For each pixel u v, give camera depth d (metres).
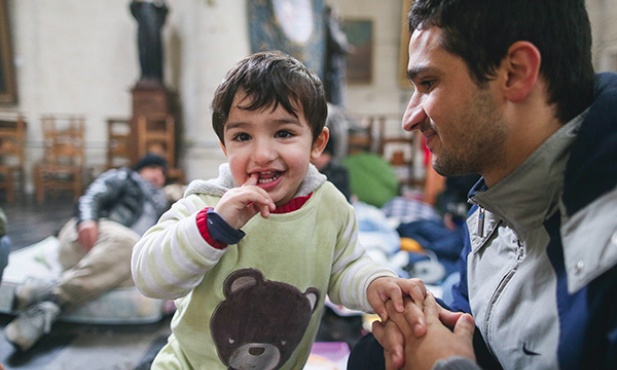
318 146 0.81
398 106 6.66
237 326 0.75
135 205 2.31
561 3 0.56
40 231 3.72
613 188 0.51
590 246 0.50
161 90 5.18
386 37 6.58
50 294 1.92
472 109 0.60
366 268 0.80
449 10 0.58
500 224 0.73
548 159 0.59
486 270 0.74
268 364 0.78
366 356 0.81
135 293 2.00
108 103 5.95
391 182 4.39
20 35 5.76
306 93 0.72
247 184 0.69
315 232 0.78
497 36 0.56
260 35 4.15
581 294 0.50
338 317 2.00
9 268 2.23
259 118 0.69
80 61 5.87
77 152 5.54
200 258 0.65
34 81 5.83
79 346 1.80
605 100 0.55
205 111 4.70
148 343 1.84
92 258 1.97
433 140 0.68
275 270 0.74
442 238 2.77
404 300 0.70
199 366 0.78
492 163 0.63
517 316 0.60
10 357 1.70
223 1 4.44
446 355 0.56
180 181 4.84
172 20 5.67
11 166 5.36
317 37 4.18
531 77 0.56
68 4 5.79
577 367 0.49
